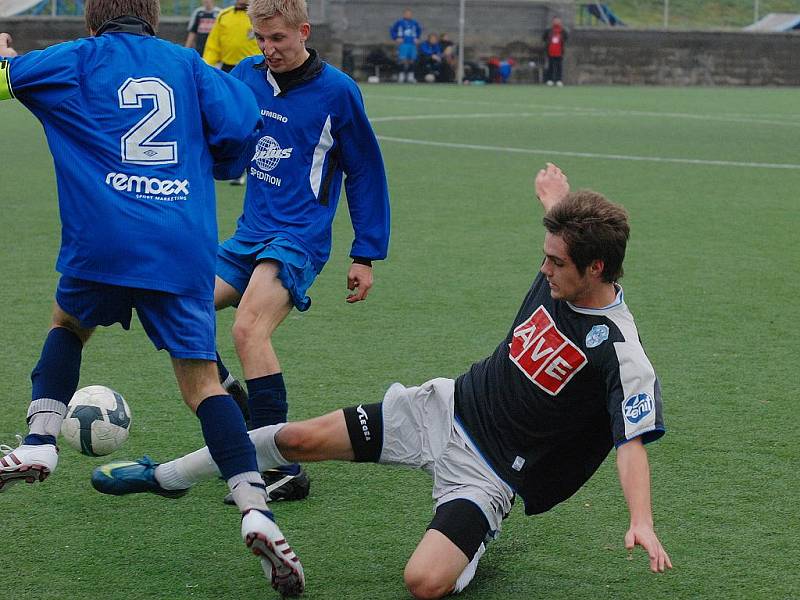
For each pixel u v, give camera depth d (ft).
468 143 101.50
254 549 19.30
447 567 19.67
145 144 20.34
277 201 26.43
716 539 23.03
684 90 198.90
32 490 24.99
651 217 64.13
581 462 21.39
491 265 50.19
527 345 20.77
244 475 20.15
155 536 22.84
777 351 37.37
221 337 38.63
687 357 36.52
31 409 20.90
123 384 32.68
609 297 20.30
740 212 66.33
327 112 26.13
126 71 20.53
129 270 20.02
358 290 27.35
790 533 23.36
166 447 27.63
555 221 19.74
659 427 19.43
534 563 21.93
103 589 20.49
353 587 20.74
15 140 99.14
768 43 219.41
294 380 33.35
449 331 39.17
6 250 51.93
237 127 21.02
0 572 21.07
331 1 197.67
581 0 240.94
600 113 138.62
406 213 63.98
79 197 20.10
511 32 209.46
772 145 104.78
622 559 22.11
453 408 21.42
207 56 74.33
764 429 29.71
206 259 20.65
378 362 35.35
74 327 21.70
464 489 20.68
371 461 21.97
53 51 20.43
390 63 199.93
